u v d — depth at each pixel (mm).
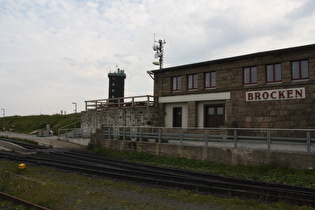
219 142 16172
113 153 18484
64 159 15672
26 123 41781
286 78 16734
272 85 17219
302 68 16438
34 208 6641
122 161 15234
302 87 16156
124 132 18859
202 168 13398
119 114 25016
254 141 12781
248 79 18578
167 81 23062
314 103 15719
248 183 10227
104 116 26531
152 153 16766
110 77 50406
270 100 17297
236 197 8164
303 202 7527
